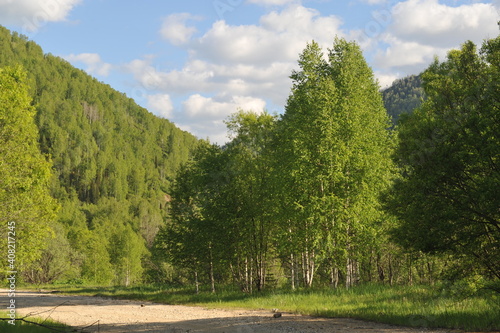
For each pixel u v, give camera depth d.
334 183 26.22
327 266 28.86
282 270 39.09
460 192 14.56
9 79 25.72
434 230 14.88
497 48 15.77
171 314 20.11
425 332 13.08
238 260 32.56
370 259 36.16
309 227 26.48
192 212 32.03
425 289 23.44
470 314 15.08
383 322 15.55
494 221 14.39
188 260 32.62
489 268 15.34
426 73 17.98
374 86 29.92
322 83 27.11
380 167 26.62
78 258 73.50
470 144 14.51
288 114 30.50
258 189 30.28
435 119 16.25
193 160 32.88
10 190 24.05
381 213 25.30
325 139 25.75
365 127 26.98
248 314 19.25
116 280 83.56
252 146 32.62
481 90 15.05
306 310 19.42
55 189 189.25
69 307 24.27
